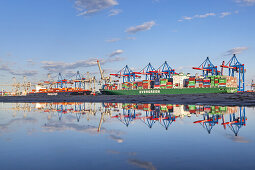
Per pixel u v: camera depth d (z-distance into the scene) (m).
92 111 30.75
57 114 26.17
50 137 10.83
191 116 20.94
